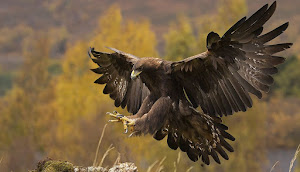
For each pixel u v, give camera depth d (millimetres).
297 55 38656
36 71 32781
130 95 7090
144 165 14562
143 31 21453
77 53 25359
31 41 34656
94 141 14320
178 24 29766
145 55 21203
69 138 18406
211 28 21375
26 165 19531
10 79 77000
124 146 10523
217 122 6273
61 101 23609
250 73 5914
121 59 6918
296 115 28859
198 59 6051
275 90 31250
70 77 24844
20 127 27734
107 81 7145
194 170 17828
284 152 26234
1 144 26672
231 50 5852
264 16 5586
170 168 16375
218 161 6422
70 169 5941
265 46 5758
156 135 6551
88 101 20047
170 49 27844
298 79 38219
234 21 21859
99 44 21375
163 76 6324
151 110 6191
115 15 21859
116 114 5910
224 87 6152
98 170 6055
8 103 30781
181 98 6391
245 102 6047
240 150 21422
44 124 26969
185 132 6473
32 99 30266
